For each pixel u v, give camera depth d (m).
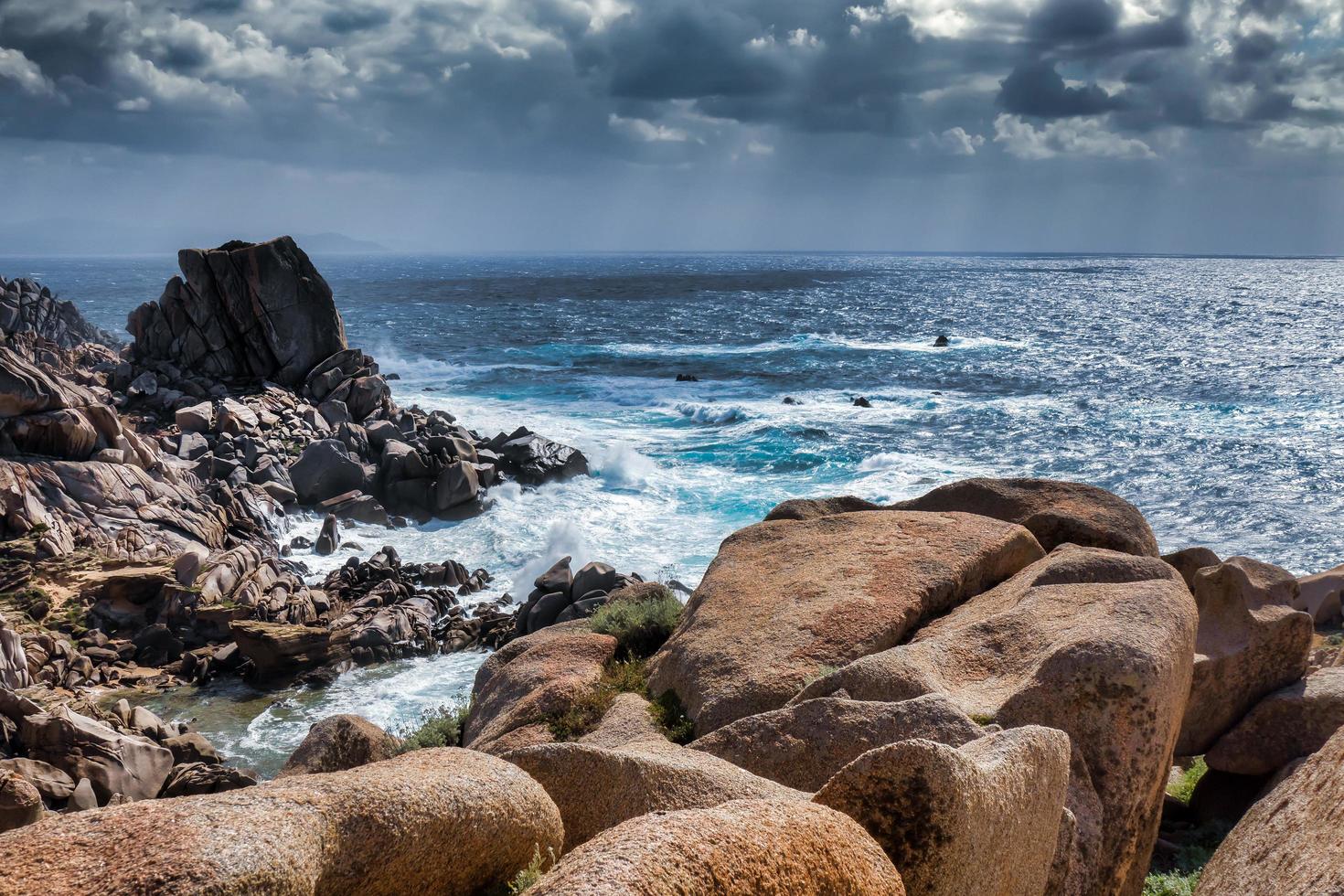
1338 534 29.41
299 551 29.03
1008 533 10.50
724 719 7.98
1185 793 10.30
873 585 9.45
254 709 19.72
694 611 10.03
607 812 5.35
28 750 15.27
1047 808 5.04
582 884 2.68
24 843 2.68
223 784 15.64
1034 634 7.40
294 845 2.98
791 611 9.21
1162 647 6.60
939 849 4.05
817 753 6.37
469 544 30.05
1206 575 9.52
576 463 36.75
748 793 5.27
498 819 3.84
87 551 24.34
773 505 33.00
